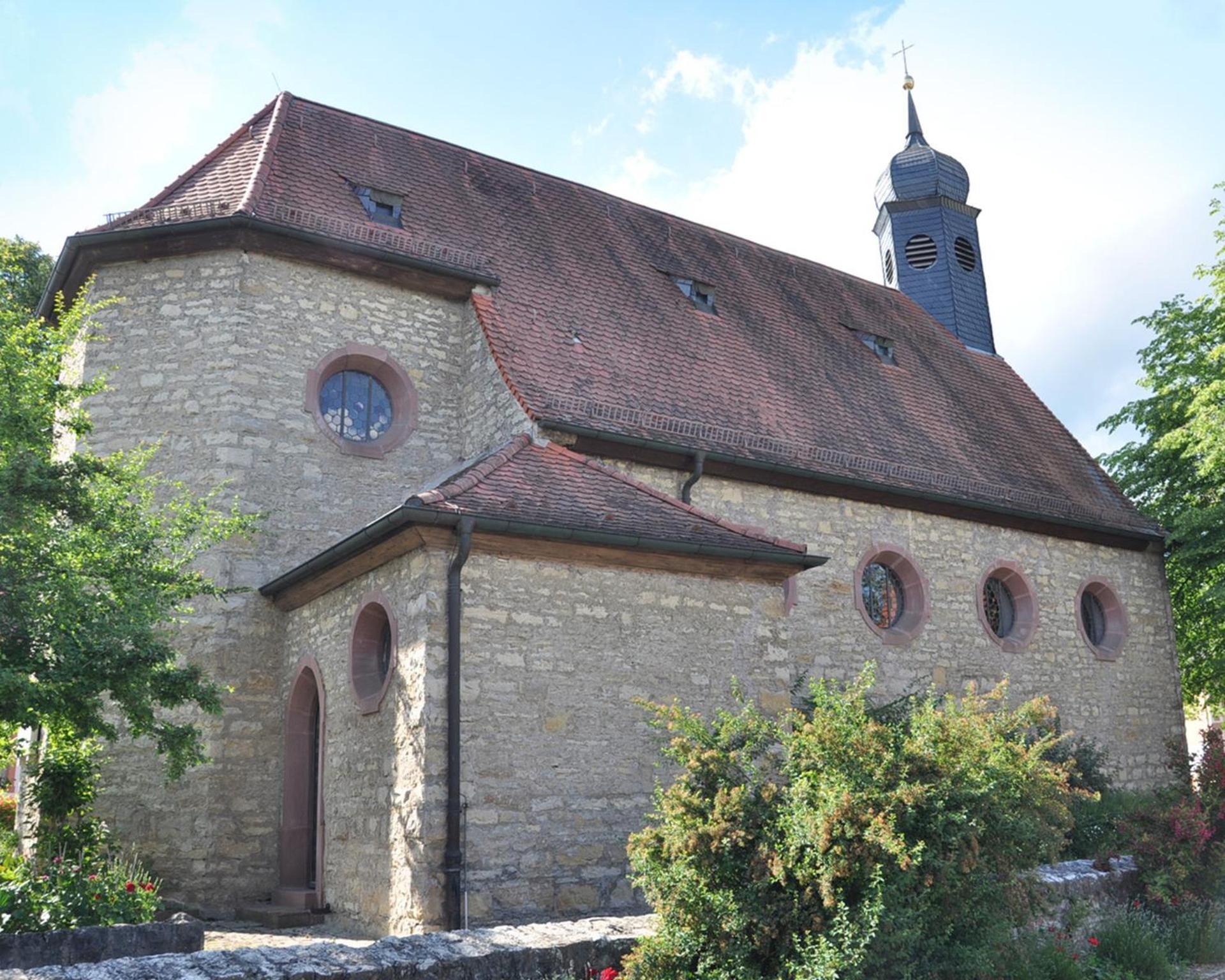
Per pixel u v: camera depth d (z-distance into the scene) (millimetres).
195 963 5656
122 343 12875
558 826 9289
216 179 14180
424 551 9320
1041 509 17188
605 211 18234
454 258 14250
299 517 12547
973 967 6598
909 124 25578
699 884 6531
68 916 7387
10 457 8289
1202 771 11031
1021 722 7992
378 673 10227
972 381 20719
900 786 6531
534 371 13102
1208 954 9461
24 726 8297
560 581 9828
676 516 10812
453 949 6297
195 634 11820
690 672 10305
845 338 19047
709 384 14977
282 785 11641
